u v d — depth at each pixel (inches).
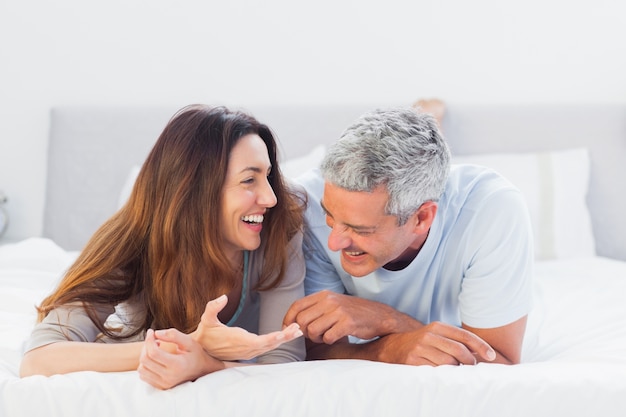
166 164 57.6
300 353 59.8
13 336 62.7
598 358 57.0
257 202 58.1
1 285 79.7
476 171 64.4
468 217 60.7
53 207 119.3
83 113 119.9
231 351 51.1
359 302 59.5
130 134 120.0
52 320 55.6
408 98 124.6
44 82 122.1
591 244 111.1
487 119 119.3
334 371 48.6
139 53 122.8
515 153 118.6
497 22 122.9
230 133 57.7
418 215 57.4
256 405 46.3
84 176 119.4
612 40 122.2
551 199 110.1
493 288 59.3
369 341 64.5
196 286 58.4
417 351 55.7
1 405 46.3
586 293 84.7
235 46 123.5
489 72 123.8
